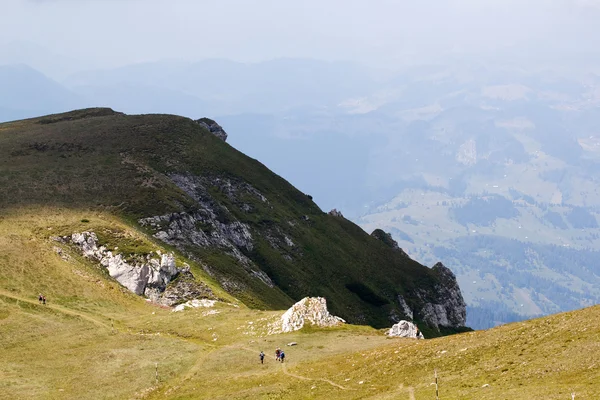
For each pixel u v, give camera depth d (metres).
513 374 49.00
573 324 57.31
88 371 73.38
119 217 149.62
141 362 76.56
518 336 60.06
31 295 98.38
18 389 66.38
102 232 133.25
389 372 60.91
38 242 118.88
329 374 65.81
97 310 102.38
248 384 66.19
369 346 77.44
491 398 43.44
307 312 92.88
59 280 107.44
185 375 72.75
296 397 59.03
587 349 48.53
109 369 74.06
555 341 54.19
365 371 63.81
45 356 77.56
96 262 125.62
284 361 74.00
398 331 88.88
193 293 126.81
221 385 66.94
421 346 68.88
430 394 49.53
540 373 47.00
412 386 53.75
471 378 51.16
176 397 65.00
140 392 67.75
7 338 80.75
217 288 138.88
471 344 63.16
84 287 109.62
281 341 83.38
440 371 56.56
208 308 112.44
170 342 85.44
